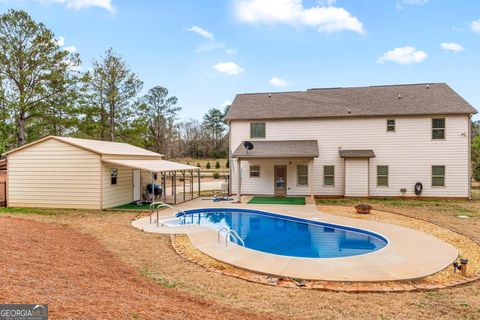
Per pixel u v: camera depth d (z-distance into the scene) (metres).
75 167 17.28
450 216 15.66
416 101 22.56
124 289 5.96
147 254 9.29
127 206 18.56
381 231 12.38
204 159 71.69
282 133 23.50
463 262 7.83
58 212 16.16
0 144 25.55
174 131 60.41
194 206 18.88
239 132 24.05
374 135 22.28
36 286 5.08
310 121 23.16
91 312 4.31
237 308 5.73
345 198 22.30
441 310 5.89
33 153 17.64
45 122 28.97
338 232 13.77
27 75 26.47
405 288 7.00
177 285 6.91
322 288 6.97
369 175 22.33
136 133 33.94
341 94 25.28
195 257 9.17
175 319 4.64
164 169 18.02
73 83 28.70
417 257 9.06
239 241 12.50
